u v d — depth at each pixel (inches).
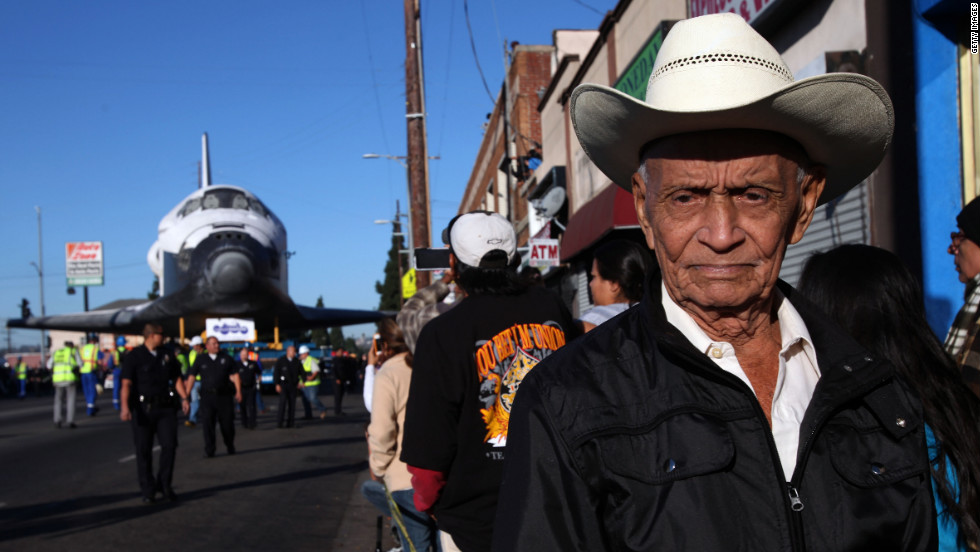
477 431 106.0
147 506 300.2
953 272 212.7
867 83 54.0
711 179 57.0
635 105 55.0
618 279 154.6
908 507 55.2
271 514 282.2
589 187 568.7
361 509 289.0
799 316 62.8
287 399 628.1
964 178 212.8
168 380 313.7
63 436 581.0
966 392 75.9
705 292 57.9
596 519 53.9
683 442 53.0
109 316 1131.3
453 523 107.7
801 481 54.5
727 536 51.2
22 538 250.7
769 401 60.3
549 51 917.2
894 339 81.3
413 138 649.0
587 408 55.4
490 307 110.4
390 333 168.1
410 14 653.3
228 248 822.5
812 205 65.3
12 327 1184.8
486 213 115.9
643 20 424.2
